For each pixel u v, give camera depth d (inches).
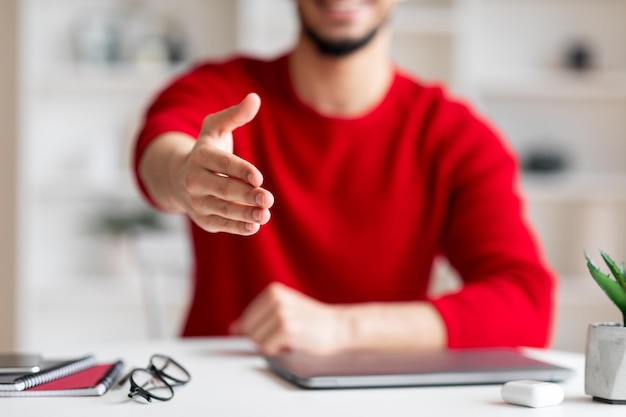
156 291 105.6
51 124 127.5
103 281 126.3
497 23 131.0
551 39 131.3
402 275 61.2
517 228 56.6
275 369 36.8
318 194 60.5
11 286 117.0
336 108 61.6
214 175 30.6
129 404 29.5
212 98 59.8
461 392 32.9
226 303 60.7
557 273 132.6
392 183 60.7
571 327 131.5
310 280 60.4
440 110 62.1
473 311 47.9
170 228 126.2
